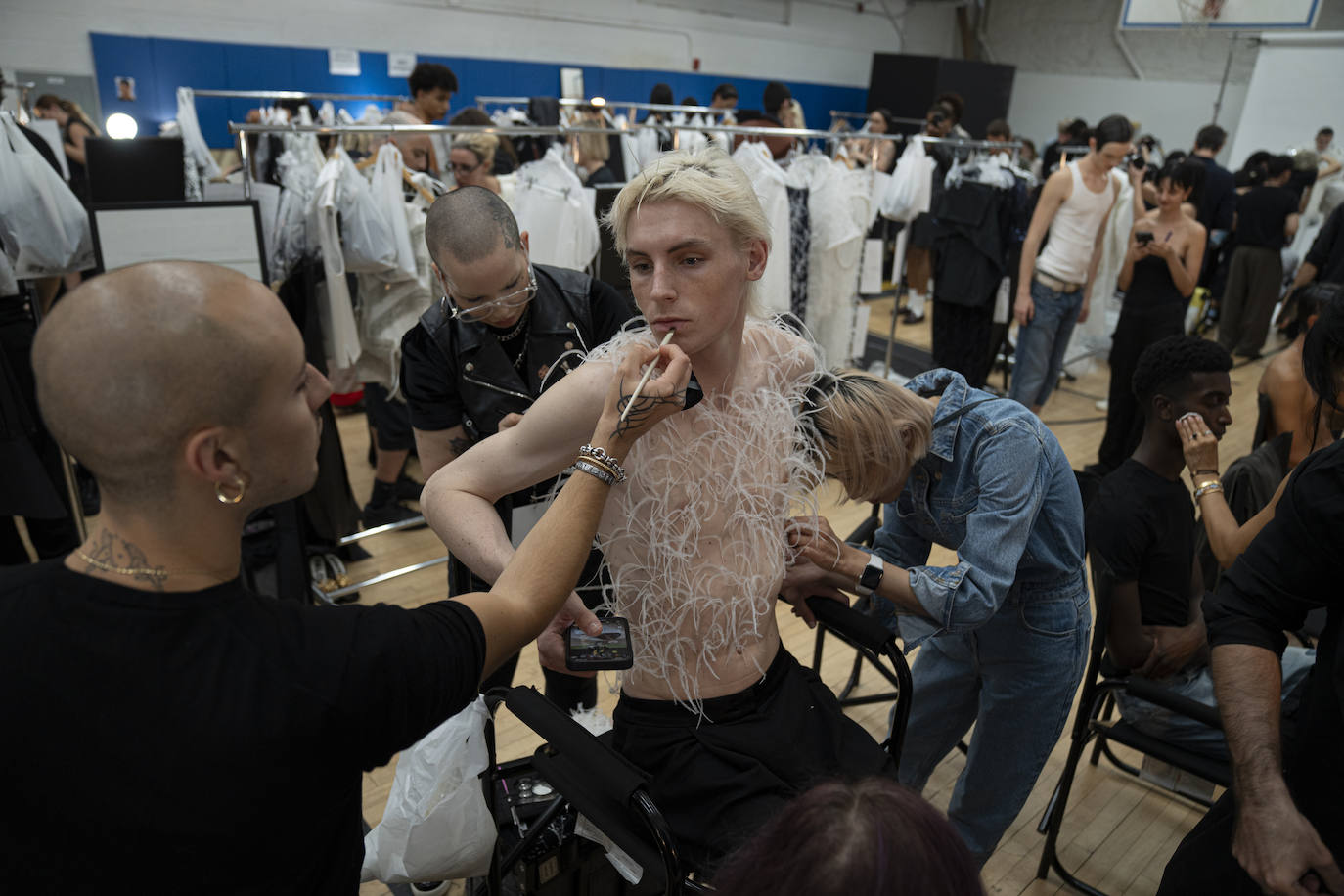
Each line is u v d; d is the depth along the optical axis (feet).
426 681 2.26
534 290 5.32
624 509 3.65
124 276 1.94
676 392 2.86
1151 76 37.58
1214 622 3.69
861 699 7.30
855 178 13.01
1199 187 11.38
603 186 10.34
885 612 6.09
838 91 38.47
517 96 27.94
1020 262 13.79
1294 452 6.80
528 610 2.64
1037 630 4.84
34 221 7.90
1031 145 24.76
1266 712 3.39
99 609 2.00
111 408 1.89
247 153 7.93
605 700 7.08
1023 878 6.10
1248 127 28.84
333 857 2.38
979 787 5.35
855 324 13.99
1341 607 3.34
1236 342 19.84
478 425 5.62
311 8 23.34
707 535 3.71
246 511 2.18
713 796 3.60
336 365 9.00
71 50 20.13
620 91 30.66
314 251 8.77
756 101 35.42
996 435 4.31
